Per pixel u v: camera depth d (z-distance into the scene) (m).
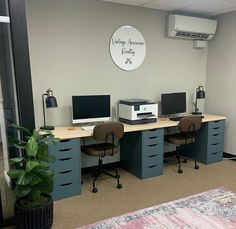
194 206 2.60
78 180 2.86
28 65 2.16
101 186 3.11
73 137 2.75
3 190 2.39
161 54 3.94
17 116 2.26
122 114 3.51
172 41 4.01
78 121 3.16
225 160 4.09
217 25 4.16
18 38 2.07
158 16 3.80
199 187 3.06
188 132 3.74
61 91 3.23
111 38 3.46
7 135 2.36
